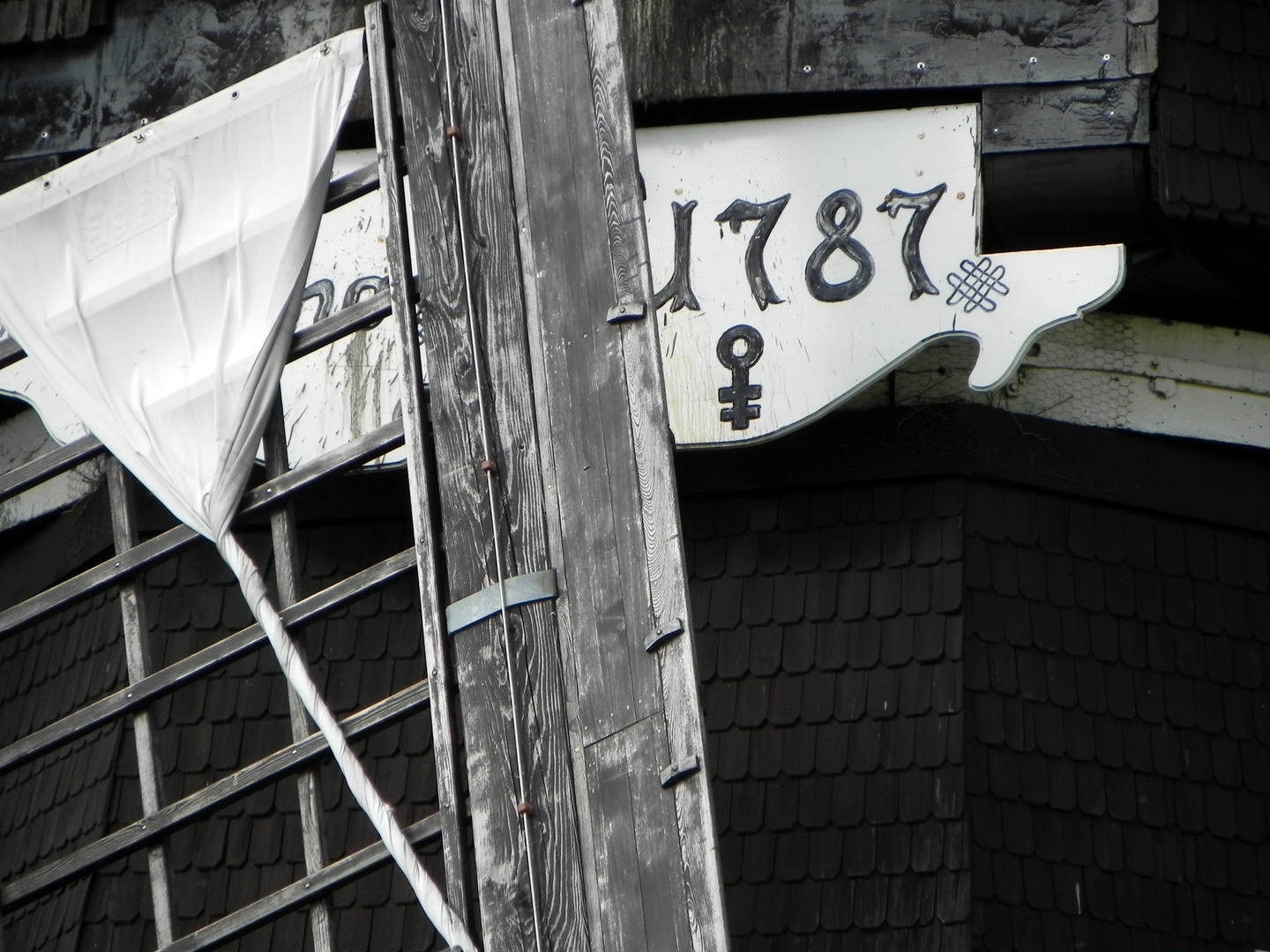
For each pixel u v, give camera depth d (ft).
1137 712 53.01
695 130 53.62
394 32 43.86
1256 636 55.47
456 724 39.32
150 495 60.08
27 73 59.26
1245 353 56.80
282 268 43.09
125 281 43.98
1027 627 52.85
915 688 51.67
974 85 52.24
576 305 40.68
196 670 41.65
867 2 53.06
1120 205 51.90
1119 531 55.16
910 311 50.80
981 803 50.26
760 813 51.55
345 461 41.70
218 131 44.34
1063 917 49.65
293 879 54.95
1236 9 54.39
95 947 55.21
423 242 42.16
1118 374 55.98
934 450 53.88
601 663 38.52
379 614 57.62
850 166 52.39
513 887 37.73
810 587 53.83
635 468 39.19
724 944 35.73
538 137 42.11
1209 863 51.85
